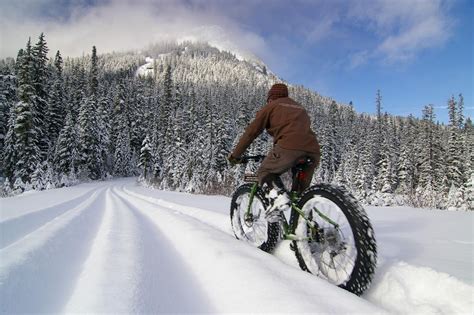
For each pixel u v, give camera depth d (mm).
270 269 2143
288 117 2729
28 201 8836
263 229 3334
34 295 1677
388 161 41312
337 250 2193
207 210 6016
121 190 28094
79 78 63594
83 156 46250
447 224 4270
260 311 1619
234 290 1910
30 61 32625
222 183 20438
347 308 1617
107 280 1898
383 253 2680
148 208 7652
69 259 2494
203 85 185250
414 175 44500
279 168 2697
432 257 2498
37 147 32562
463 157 39250
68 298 1743
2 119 35500
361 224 1986
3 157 33000
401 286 1993
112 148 65250
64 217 4727
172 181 43156
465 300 1730
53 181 33531
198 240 3062
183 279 2242
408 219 4836
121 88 74562
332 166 57188
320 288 1875
